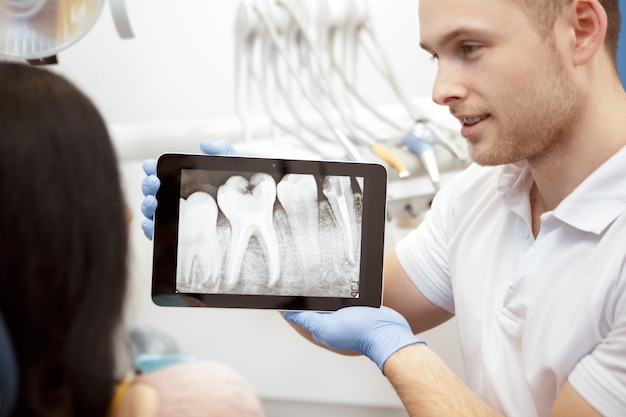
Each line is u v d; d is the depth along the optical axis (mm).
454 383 979
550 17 895
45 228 586
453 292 1124
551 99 914
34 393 594
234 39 1538
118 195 630
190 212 973
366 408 1586
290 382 1584
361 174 993
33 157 583
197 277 975
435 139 1341
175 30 1657
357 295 999
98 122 623
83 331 598
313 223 989
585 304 915
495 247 1070
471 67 920
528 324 978
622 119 953
